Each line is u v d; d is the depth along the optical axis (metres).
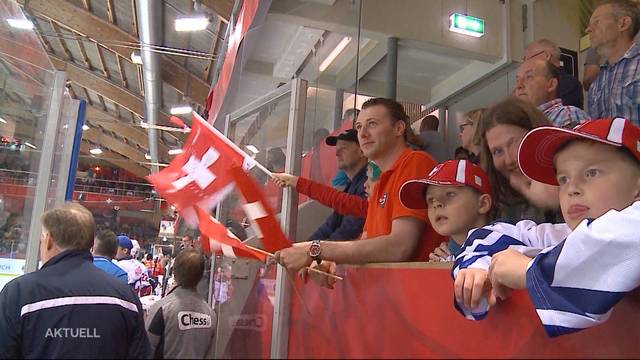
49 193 3.27
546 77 1.81
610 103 1.73
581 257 0.63
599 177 0.75
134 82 9.04
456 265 0.78
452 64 3.15
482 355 0.60
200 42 6.06
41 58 3.39
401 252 1.16
